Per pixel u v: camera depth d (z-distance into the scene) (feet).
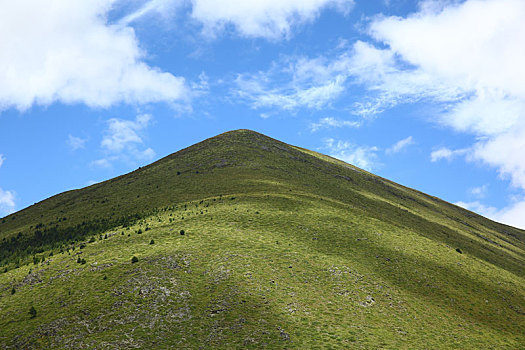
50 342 146.41
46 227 351.46
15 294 183.62
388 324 167.43
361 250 240.12
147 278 184.85
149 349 140.87
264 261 208.44
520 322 194.59
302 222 271.69
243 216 274.98
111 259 208.33
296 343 144.36
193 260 204.44
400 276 216.33
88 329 152.56
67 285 185.16
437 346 155.63
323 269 209.05
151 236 241.96
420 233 317.63
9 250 306.55
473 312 195.42
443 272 233.35
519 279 267.80
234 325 154.51
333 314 168.66
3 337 151.12
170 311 163.22
